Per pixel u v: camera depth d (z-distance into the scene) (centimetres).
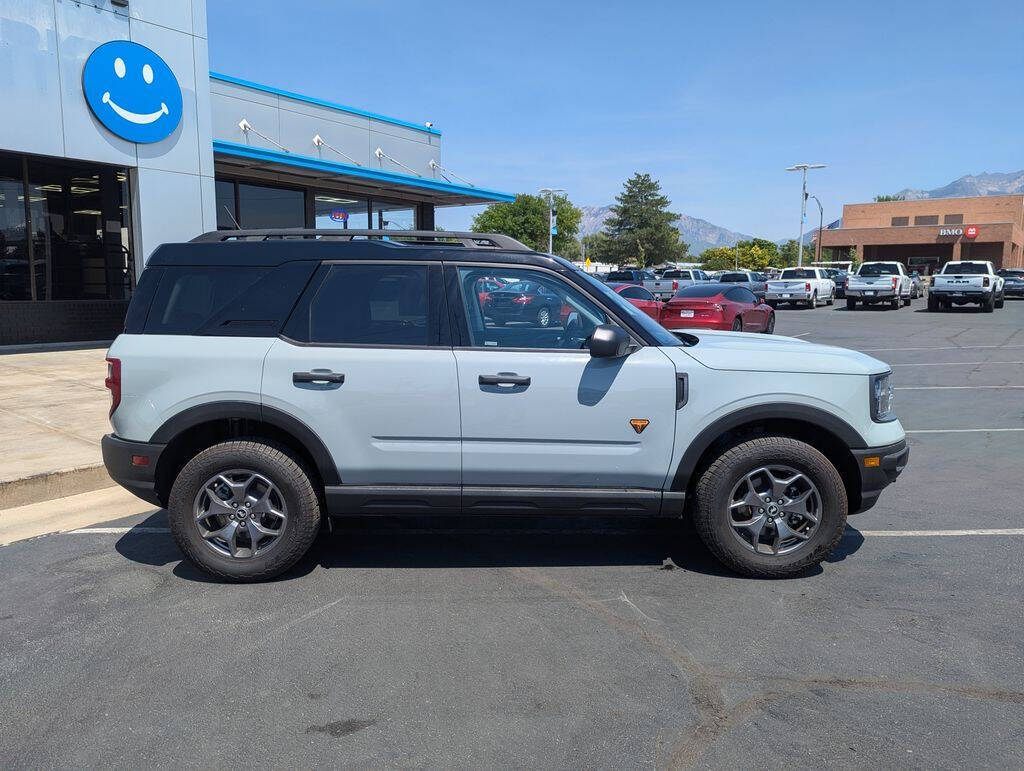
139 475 434
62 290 1409
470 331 435
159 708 311
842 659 350
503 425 426
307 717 305
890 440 443
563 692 323
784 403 427
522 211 8556
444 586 435
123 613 399
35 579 444
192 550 432
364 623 388
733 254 10306
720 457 434
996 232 6494
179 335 436
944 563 468
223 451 427
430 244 451
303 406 424
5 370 1104
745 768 273
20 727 298
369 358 425
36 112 1187
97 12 1247
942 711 308
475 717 305
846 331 2117
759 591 427
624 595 422
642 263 10581
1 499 571
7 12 1143
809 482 433
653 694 322
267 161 1606
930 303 2948
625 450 430
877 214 7562
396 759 278
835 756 279
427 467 429
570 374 424
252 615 396
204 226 1441
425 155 2359
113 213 1448
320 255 443
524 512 438
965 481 652
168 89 1351
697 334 521
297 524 432
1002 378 1237
